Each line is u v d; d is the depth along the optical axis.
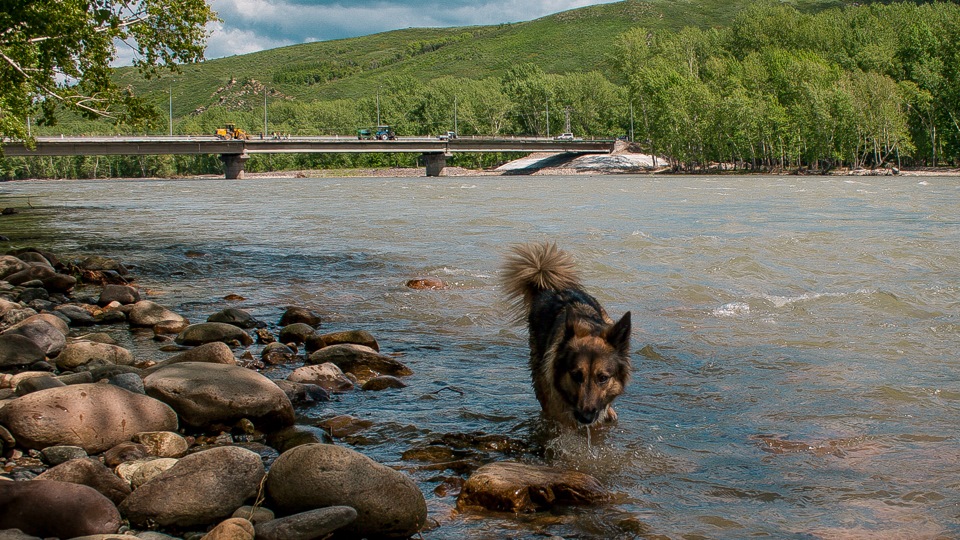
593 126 151.12
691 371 8.21
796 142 89.50
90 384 6.25
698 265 15.38
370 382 7.88
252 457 5.29
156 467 5.40
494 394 7.61
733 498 5.17
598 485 5.27
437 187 62.12
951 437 6.13
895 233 21.11
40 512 4.54
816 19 115.75
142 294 13.30
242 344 9.72
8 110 21.77
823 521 4.77
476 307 11.78
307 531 4.43
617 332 6.41
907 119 85.44
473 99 153.25
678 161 106.00
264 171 151.00
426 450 6.09
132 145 91.94
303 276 15.09
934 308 11.09
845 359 8.48
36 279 13.82
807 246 18.20
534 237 20.89
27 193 63.69
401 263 16.55
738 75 101.19
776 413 6.82
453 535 4.75
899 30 107.06
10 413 5.87
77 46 21.70
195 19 23.19
